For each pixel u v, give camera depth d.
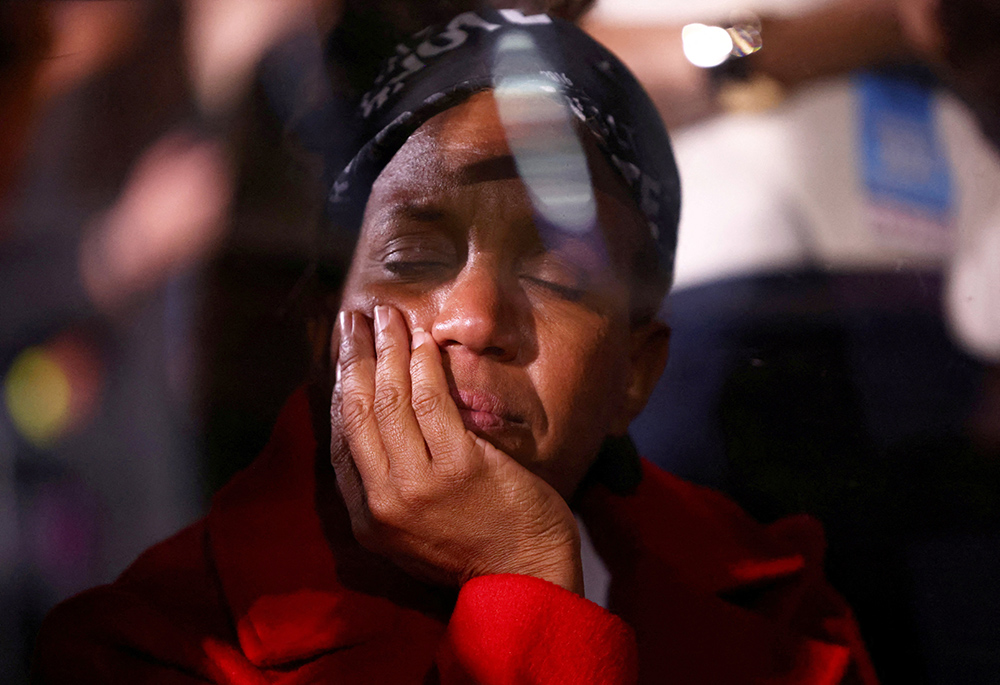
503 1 1.05
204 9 0.99
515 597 0.84
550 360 0.93
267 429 1.17
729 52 1.37
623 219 1.05
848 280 1.39
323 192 1.04
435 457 0.87
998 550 1.42
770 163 1.38
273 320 1.12
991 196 1.41
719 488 1.46
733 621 1.12
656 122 1.15
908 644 1.45
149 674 0.87
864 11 1.31
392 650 0.90
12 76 0.98
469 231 0.93
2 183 1.00
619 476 1.21
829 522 1.46
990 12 1.29
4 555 1.11
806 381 1.41
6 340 1.05
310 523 0.99
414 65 0.99
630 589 1.16
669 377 1.45
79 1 0.97
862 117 1.38
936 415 1.42
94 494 1.13
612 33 1.40
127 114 1.00
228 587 0.91
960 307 1.42
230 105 1.01
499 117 0.96
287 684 0.87
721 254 1.39
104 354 1.08
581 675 0.82
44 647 0.89
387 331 0.91
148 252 1.04
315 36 1.00
